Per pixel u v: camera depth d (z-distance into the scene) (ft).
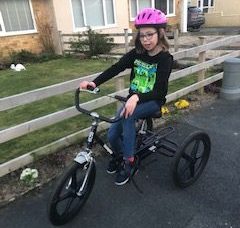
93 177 9.57
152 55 8.93
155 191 10.56
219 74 20.42
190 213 9.48
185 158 10.33
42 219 9.60
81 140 13.39
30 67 35.86
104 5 47.44
